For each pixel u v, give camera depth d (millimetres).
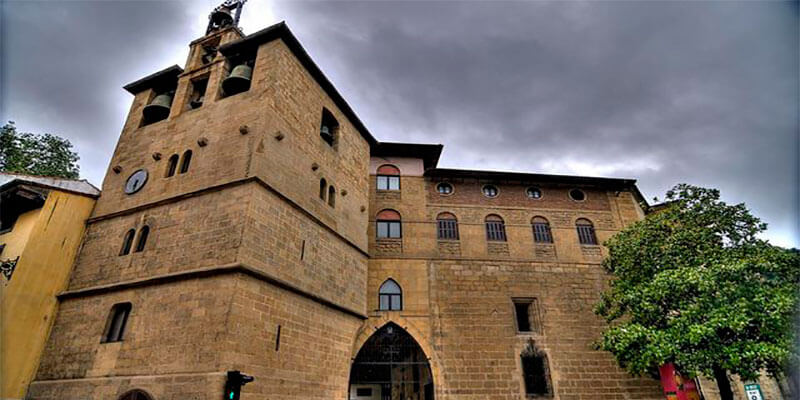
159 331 13430
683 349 15547
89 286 16078
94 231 17609
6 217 17984
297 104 18594
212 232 14445
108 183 18875
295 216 16547
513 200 25781
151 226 16125
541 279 23281
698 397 20531
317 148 19344
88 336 14734
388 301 21766
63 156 28516
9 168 25516
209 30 23672
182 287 13859
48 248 16500
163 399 12000
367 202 23031
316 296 16484
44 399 14086
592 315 22531
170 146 18156
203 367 12055
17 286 15297
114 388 12984
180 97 19812
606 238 25062
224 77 19438
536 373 20922
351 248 20281
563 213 25672
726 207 18078
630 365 17047
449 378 20125
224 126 17078
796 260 15062
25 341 15031
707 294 15367
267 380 13266
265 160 15602
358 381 24625
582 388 20594
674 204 19906
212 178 15805
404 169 25922
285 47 18766
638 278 19234
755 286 15094
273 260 14758
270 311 14070
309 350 15586
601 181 26531
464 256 23391
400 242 23344
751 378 14211
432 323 21312
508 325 21703
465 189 25781
